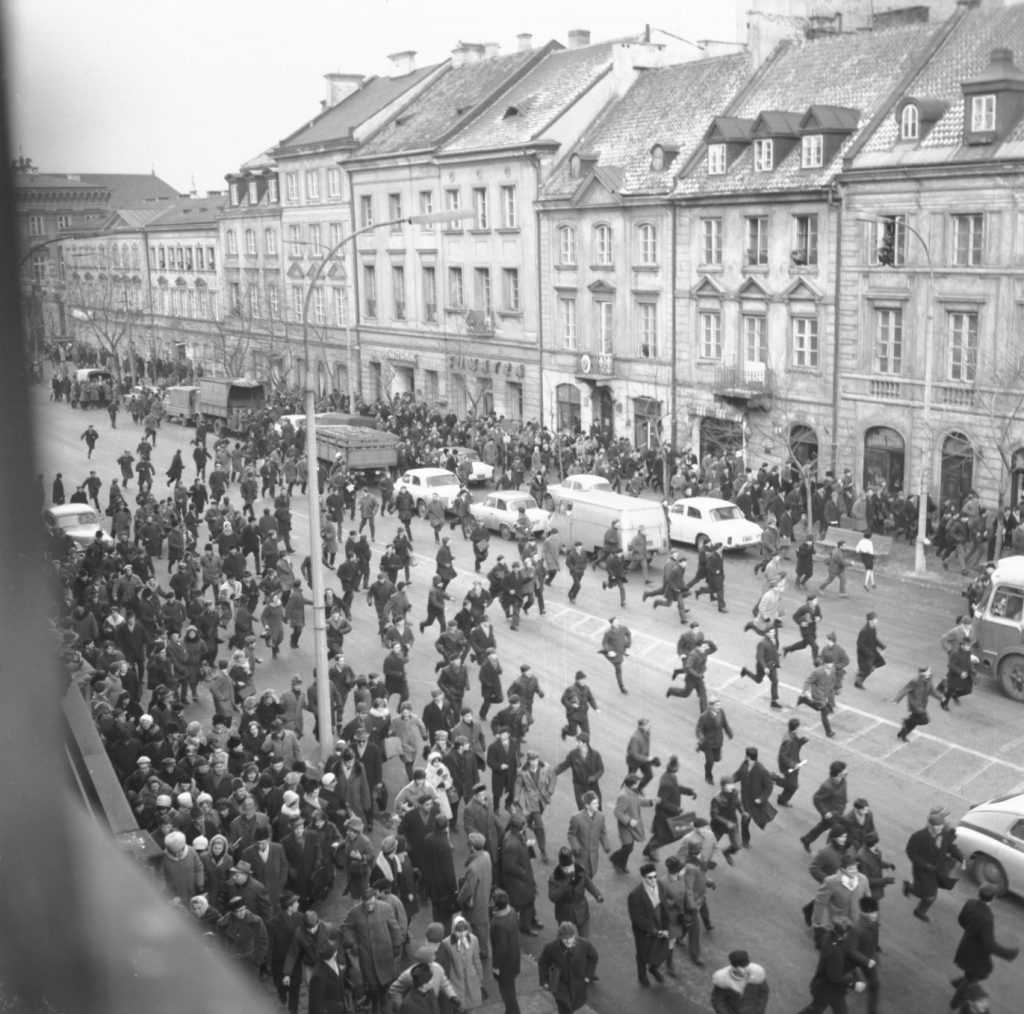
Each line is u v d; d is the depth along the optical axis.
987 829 14.65
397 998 10.98
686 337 46.16
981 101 34.41
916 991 12.64
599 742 20.67
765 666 21.84
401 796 15.34
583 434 48.81
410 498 37.44
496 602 30.22
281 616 26.53
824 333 40.19
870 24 47.09
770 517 35.94
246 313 68.44
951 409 35.84
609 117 53.16
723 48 56.00
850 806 17.67
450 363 59.69
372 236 63.94
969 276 35.16
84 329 72.50
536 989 13.30
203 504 39.75
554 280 52.44
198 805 14.70
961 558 32.31
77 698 18.34
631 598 30.25
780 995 12.80
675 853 16.67
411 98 65.19
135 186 78.25
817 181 39.72
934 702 21.84
